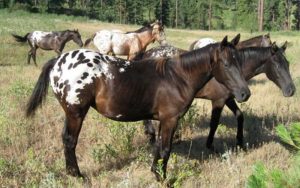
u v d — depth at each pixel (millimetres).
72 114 5184
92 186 5082
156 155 5383
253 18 84188
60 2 69938
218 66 5012
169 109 5113
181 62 5129
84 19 55281
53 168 5594
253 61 6934
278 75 6875
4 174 5426
